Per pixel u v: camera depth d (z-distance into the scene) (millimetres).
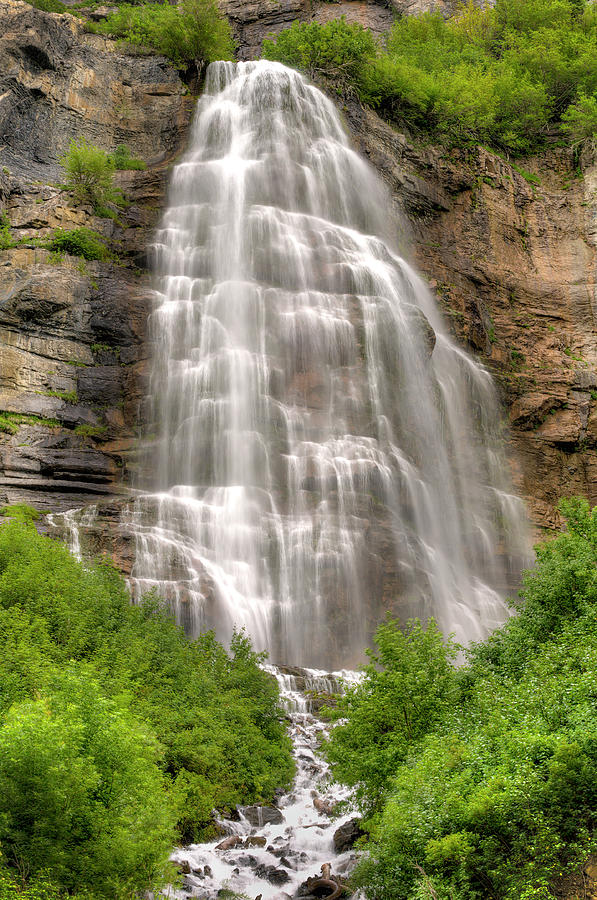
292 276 42469
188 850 17297
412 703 16328
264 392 37906
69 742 12414
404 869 13477
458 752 14062
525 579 20672
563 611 19141
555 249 53125
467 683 17000
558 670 16453
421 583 34469
